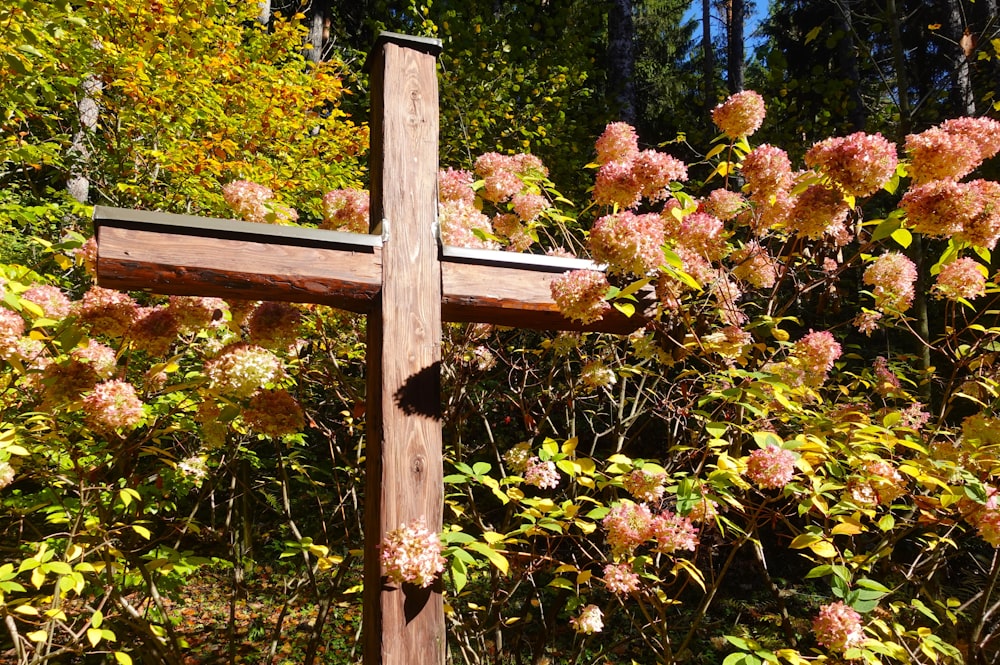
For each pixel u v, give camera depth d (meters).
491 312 1.59
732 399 1.66
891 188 1.69
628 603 3.29
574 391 2.55
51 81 3.77
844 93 7.74
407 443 1.41
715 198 2.01
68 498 2.34
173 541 3.08
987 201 1.59
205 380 1.79
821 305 2.07
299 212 4.94
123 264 1.34
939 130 1.66
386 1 8.34
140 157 4.27
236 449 2.55
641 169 1.73
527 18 8.24
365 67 1.76
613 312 1.68
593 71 8.43
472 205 2.17
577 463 1.72
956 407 3.76
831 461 1.72
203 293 1.44
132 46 3.92
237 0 4.51
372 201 1.64
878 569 2.32
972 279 1.95
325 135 5.01
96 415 1.63
